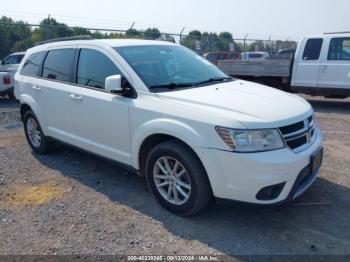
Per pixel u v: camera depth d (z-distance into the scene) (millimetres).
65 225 3705
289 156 3297
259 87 4355
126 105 4000
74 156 5738
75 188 4566
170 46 4961
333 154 5633
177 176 3715
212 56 21062
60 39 5469
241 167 3219
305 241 3346
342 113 9164
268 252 3199
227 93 3881
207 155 3344
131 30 15867
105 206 4078
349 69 9508
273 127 3285
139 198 4250
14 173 5105
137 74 4062
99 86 4434
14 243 3420
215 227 3598
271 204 3305
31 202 4219
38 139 5793
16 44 15938
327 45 9750
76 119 4754
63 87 4895
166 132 3611
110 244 3369
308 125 3684
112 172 5047
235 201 3352
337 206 3953
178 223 3688
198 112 3451
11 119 8805
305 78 10219
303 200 4090
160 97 3811
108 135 4340
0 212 4000
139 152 4000
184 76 4406
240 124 3232
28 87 5633
